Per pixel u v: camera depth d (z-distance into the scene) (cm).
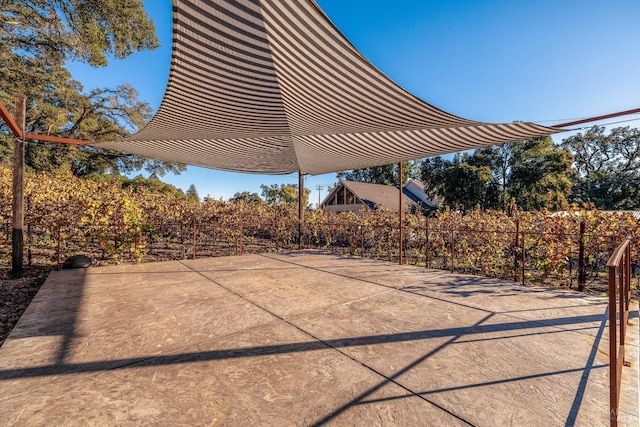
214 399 197
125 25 1532
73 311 368
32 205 710
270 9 247
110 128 2255
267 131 578
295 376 226
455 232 771
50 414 180
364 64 312
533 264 600
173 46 297
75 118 2152
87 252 808
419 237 820
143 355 258
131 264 702
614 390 157
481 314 364
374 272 629
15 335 296
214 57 316
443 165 2536
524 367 238
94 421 174
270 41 291
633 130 3155
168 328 318
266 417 179
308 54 307
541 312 371
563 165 2072
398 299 429
